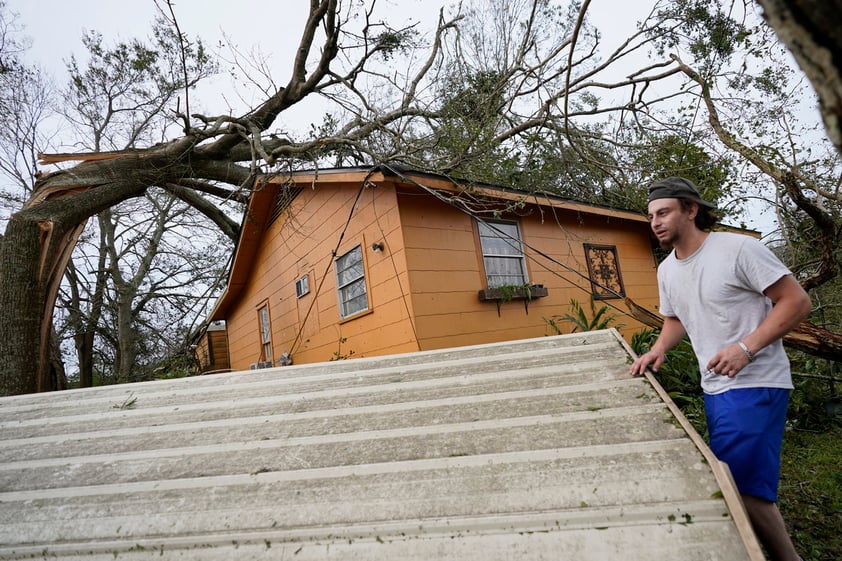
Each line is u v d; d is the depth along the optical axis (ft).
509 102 27.99
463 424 5.69
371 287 22.53
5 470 6.26
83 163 33.04
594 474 4.44
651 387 5.95
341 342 25.04
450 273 21.42
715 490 4.03
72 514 5.12
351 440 5.74
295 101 38.52
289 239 31.86
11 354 25.39
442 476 4.75
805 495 10.37
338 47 36.73
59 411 8.18
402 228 20.40
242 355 43.24
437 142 25.62
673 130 21.24
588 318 27.09
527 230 25.61
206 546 4.44
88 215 31.07
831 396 15.55
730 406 5.68
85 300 56.44
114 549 4.61
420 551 4.03
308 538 4.31
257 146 31.27
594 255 29.07
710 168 17.83
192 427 6.80
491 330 22.15
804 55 1.90
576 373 6.75
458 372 7.50
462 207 21.39
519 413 5.79
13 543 4.87
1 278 26.27
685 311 6.39
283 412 6.91
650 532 3.85
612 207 27.61
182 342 53.11
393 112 37.14
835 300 20.07
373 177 20.27
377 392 7.16
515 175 23.25
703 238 6.31
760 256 5.59
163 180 36.91
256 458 5.65
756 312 5.76
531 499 4.27
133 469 5.83
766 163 15.28
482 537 4.05
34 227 27.55
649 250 34.04
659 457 4.51
